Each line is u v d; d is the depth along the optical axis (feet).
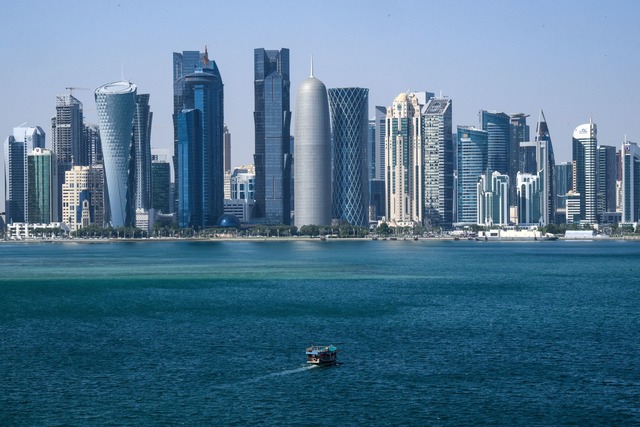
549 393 585.63
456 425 523.70
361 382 615.16
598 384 606.55
